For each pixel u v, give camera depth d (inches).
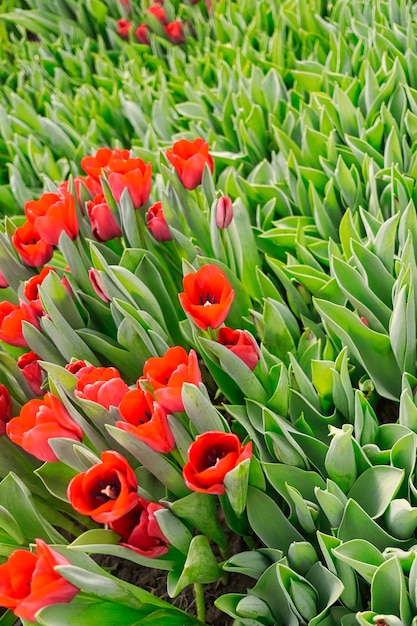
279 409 58.3
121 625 53.2
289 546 55.8
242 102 85.0
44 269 62.2
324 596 53.9
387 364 61.0
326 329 62.4
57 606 51.0
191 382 52.4
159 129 92.3
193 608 60.5
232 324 66.1
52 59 122.6
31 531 57.5
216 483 51.1
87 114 103.1
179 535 53.4
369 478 55.3
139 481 56.7
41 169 91.4
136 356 62.5
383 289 62.9
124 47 118.3
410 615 51.4
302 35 100.5
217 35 110.8
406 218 63.1
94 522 62.6
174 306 68.7
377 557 51.9
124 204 61.9
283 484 55.7
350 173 71.1
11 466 59.9
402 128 74.5
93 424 57.7
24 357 60.6
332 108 78.9
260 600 53.8
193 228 66.9
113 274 60.2
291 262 67.7
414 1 102.7
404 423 56.8
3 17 137.0
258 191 74.6
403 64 82.2
